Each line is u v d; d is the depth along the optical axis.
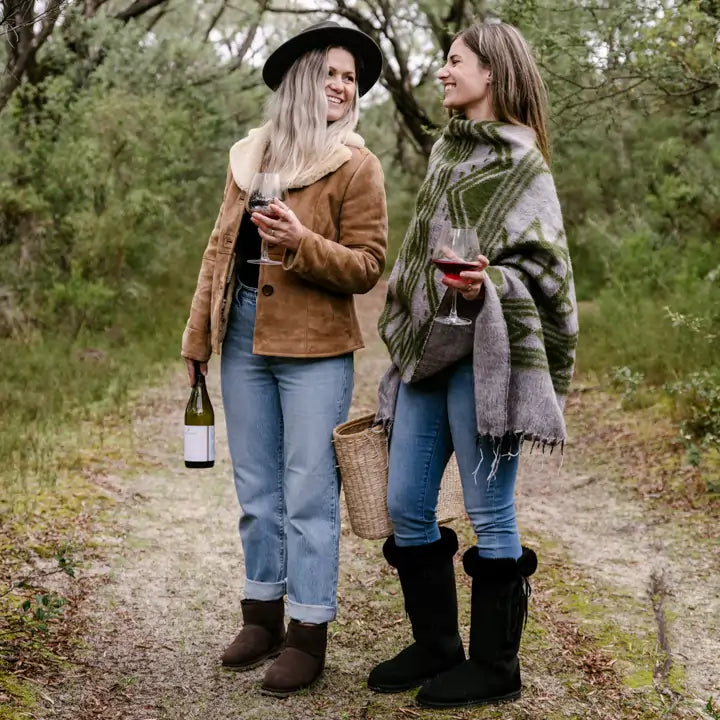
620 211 10.46
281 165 2.97
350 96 3.01
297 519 2.99
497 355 2.57
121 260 9.71
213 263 3.16
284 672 2.93
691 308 7.52
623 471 5.41
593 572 4.05
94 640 3.24
